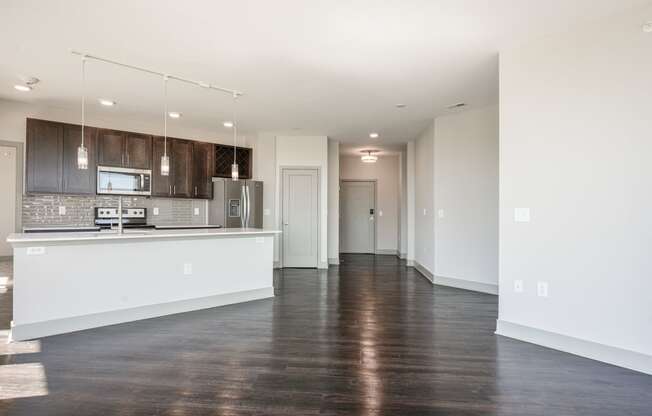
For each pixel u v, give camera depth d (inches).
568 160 120.7
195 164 258.5
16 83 175.9
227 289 180.5
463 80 168.7
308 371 102.0
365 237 410.3
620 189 110.0
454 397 88.3
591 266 115.1
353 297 194.5
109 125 234.4
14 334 124.4
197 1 106.5
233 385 93.3
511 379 98.3
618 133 110.7
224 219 266.4
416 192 300.0
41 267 129.7
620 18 110.7
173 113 227.6
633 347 106.4
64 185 209.5
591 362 110.7
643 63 106.4
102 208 231.3
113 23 119.9
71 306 135.8
